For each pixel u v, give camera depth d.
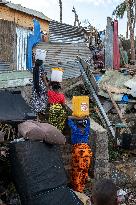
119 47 19.98
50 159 7.39
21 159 7.20
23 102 8.98
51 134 7.59
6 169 8.09
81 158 8.73
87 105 9.57
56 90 11.05
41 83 10.87
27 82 12.08
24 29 14.17
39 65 10.84
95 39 21.88
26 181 6.96
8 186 7.93
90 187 9.09
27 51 14.24
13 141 7.86
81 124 9.46
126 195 9.14
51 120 10.02
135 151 11.38
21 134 7.69
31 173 7.05
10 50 13.70
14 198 7.67
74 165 8.81
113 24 18.27
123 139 11.46
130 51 23.84
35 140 7.55
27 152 7.30
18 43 13.93
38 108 10.80
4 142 8.20
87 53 16.05
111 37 18.25
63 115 10.09
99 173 9.62
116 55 18.34
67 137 9.99
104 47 18.69
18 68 13.95
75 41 16.09
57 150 7.70
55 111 10.01
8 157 8.01
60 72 11.04
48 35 16.77
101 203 3.21
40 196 6.84
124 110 14.08
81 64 14.10
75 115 9.56
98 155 9.52
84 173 8.79
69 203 6.78
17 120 8.02
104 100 14.41
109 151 11.08
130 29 23.19
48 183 7.06
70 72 15.19
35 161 7.23
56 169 7.30
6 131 8.34
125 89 14.48
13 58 13.77
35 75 10.81
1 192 7.75
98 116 13.07
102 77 15.48
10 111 8.38
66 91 14.66
